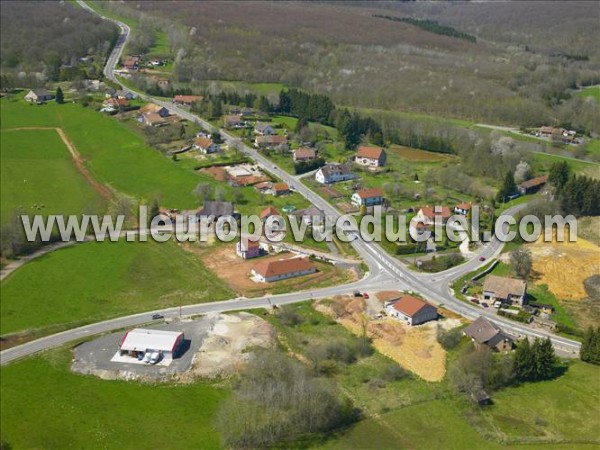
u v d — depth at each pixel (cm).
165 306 14550
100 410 11131
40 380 11844
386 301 14662
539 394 11669
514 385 11950
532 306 14688
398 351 13000
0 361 12388
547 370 12069
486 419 10950
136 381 11825
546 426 10800
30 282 15575
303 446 10331
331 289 15412
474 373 11812
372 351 13012
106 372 12025
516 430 10688
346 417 10919
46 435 10562
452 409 11219
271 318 14038
